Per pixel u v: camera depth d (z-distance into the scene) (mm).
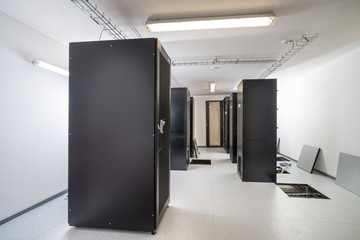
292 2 1858
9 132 2070
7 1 1812
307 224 1958
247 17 2016
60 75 2777
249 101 3312
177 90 4219
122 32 2521
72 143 1827
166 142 2242
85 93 1812
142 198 1753
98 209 1805
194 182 3309
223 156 5910
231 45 2943
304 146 4469
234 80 5461
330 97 3615
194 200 2541
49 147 2588
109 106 1784
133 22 2277
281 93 5969
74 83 1825
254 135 3312
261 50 3133
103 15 1951
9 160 2066
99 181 1796
